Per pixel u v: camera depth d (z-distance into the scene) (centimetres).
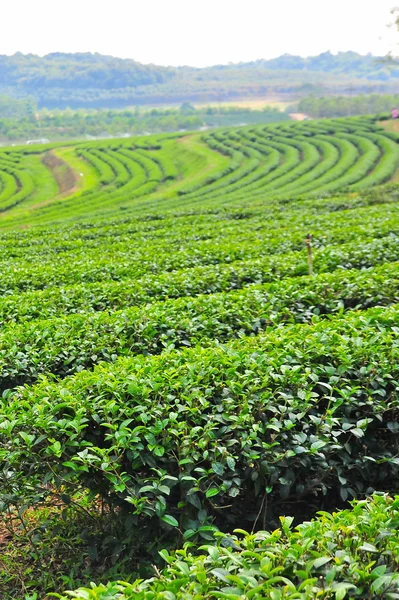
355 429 524
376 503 400
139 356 673
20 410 537
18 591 523
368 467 561
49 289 1265
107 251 1889
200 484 495
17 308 1041
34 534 585
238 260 1470
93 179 7300
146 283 1138
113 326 834
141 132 17400
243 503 546
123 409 524
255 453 502
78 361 755
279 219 2634
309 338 652
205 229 2406
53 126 19650
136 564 524
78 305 1066
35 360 739
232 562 353
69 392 548
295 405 537
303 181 5400
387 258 1332
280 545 358
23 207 6475
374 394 575
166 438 503
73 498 617
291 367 593
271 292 980
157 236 2345
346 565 341
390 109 15750
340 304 869
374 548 340
